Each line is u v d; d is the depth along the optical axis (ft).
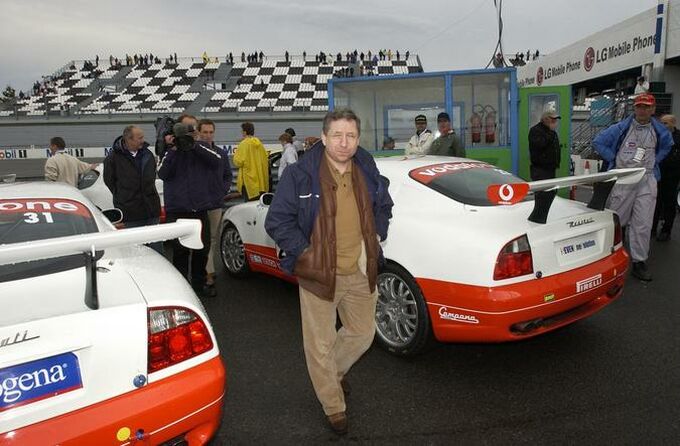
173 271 7.36
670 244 19.17
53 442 4.79
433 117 24.77
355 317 7.98
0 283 6.09
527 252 8.62
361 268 7.55
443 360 10.18
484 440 7.47
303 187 7.09
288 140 30.78
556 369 9.59
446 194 10.44
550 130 21.07
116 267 6.81
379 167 12.00
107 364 5.17
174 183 13.57
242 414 8.36
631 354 10.06
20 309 5.41
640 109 13.82
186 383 5.59
